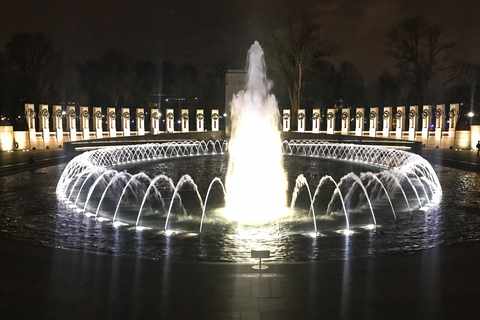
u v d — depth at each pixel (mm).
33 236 8906
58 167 21297
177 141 36750
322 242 8430
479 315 4785
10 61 41750
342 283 5746
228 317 4754
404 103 47688
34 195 13586
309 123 55656
